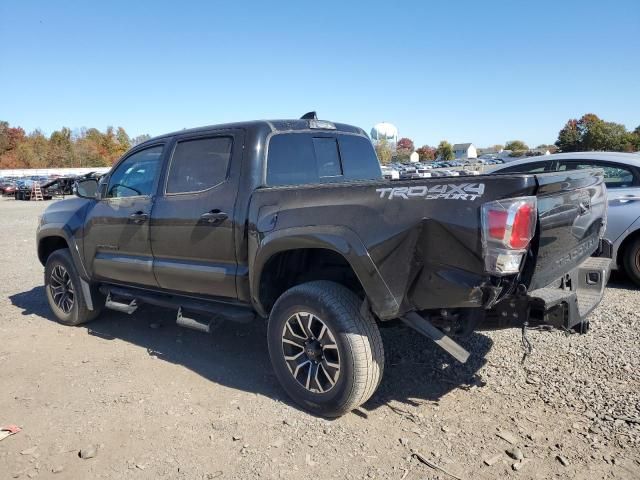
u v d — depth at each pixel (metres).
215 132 4.14
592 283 3.60
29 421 3.50
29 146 104.94
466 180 2.83
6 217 21.53
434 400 3.62
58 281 5.64
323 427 3.32
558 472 2.78
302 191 3.48
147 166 4.66
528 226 2.67
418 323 3.06
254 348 4.77
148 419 3.48
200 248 4.07
